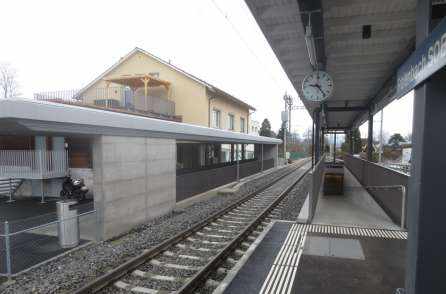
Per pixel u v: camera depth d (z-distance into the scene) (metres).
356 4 4.99
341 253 5.04
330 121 22.28
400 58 7.49
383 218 7.52
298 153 57.06
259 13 5.21
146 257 5.80
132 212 8.45
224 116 25.41
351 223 6.99
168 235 7.48
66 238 6.61
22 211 10.38
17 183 13.52
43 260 5.94
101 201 7.43
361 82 9.89
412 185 2.77
